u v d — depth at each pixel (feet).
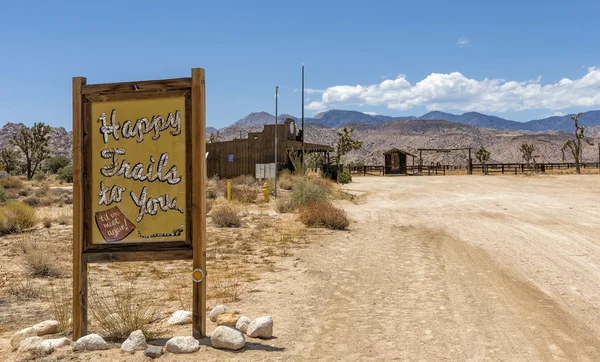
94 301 26.04
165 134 19.56
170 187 19.51
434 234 53.06
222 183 123.54
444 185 140.26
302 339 19.79
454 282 30.71
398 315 23.40
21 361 17.31
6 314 24.59
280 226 57.98
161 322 22.44
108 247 19.69
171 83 19.40
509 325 21.85
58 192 110.22
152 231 19.56
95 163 19.88
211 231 55.67
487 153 408.67
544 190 116.78
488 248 43.83
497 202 87.76
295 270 34.63
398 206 84.07
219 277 32.04
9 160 262.26
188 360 17.22
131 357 17.43
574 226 57.57
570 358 17.92
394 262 37.65
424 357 17.87
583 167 290.15
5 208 60.39
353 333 20.62
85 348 18.26
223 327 18.70
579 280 31.24
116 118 19.81
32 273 33.81
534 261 37.65
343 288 29.17
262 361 17.25
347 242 47.75
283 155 147.02
